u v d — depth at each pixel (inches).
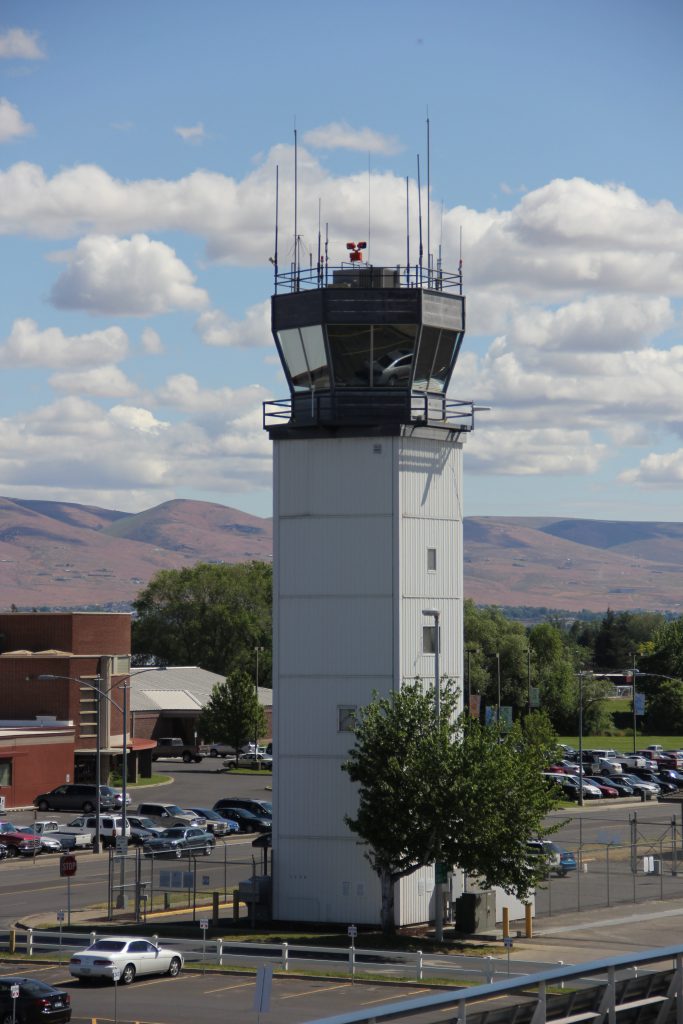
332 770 5487.2
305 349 5585.6
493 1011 2370.8
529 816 5039.4
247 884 5521.7
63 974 4532.5
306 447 5595.5
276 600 5610.2
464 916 5324.8
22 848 7770.7
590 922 5561.0
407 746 5088.6
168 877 5511.8
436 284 5689.0
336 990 4234.7
